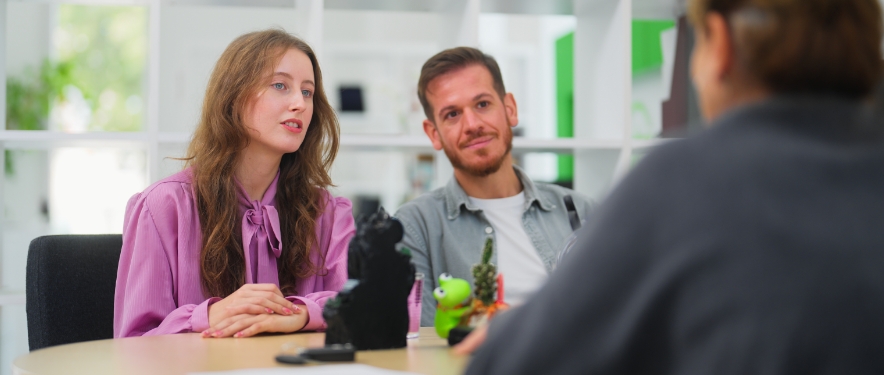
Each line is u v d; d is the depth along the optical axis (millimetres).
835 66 594
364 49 5926
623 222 577
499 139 1858
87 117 5227
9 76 3537
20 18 3609
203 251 1602
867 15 601
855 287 506
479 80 1838
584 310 575
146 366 999
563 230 1950
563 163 3545
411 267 1159
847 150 559
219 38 4492
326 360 1001
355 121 5676
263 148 1701
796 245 519
